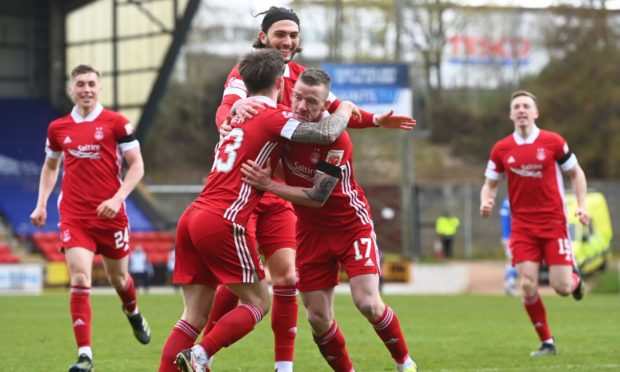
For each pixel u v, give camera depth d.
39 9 68.81
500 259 66.69
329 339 12.91
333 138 11.37
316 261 12.66
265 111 11.55
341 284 52.19
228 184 11.45
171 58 60.06
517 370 15.07
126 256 16.44
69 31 68.44
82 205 15.77
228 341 11.36
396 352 12.91
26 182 63.97
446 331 23.66
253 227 12.68
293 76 13.24
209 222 11.34
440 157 99.12
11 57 68.56
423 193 68.38
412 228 54.69
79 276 15.34
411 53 94.44
